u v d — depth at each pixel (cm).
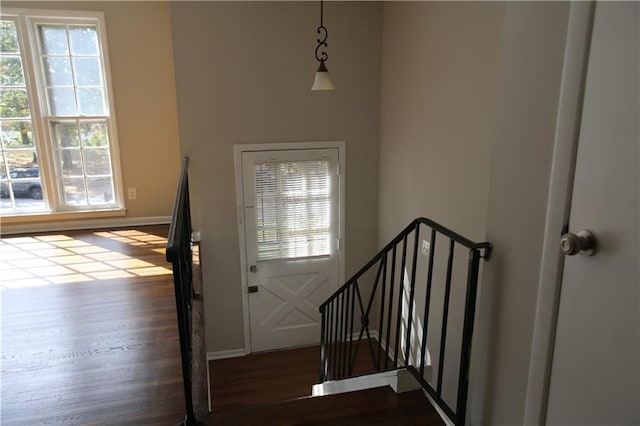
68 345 245
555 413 116
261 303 448
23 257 391
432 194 346
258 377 414
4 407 194
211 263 426
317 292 461
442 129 325
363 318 268
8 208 463
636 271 90
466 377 162
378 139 440
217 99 393
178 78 381
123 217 490
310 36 400
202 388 194
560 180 110
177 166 492
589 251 100
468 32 284
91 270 360
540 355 120
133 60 456
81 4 434
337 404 189
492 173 138
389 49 404
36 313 284
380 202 449
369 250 464
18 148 454
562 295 112
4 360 230
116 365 225
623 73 90
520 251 127
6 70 434
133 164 480
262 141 411
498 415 142
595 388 102
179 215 179
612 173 94
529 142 121
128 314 282
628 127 90
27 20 426
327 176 435
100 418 187
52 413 190
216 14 377
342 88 419
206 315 436
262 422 177
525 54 121
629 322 92
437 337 346
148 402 196
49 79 448
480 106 278
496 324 140
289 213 434
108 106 463
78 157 470
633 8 87
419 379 193
